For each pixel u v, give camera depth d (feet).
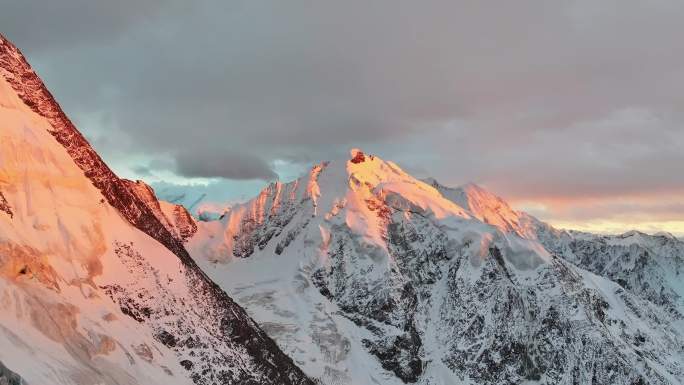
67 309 374.84
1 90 450.71
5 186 412.77
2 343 320.09
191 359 434.71
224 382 441.27
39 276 378.94
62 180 446.19
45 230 414.41
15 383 282.15
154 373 395.75
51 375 326.44
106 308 407.44
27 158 431.84
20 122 445.37
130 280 442.09
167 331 435.12
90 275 420.77
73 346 363.15
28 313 355.77
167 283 466.29
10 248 371.15
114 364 374.02
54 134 473.67
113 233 460.14
